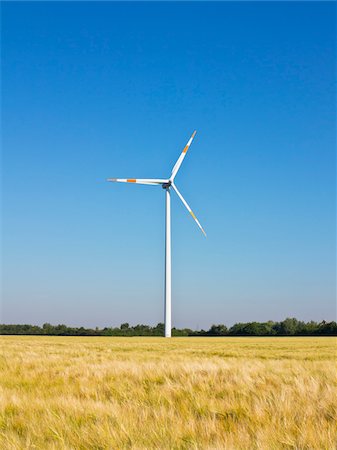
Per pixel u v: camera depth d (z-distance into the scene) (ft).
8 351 84.58
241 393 32.19
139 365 48.83
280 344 157.99
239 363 52.75
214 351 100.17
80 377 41.42
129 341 181.47
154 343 156.25
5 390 35.50
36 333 398.21
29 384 40.01
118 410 27.37
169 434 23.09
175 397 32.40
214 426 24.11
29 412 28.02
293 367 48.14
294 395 31.42
